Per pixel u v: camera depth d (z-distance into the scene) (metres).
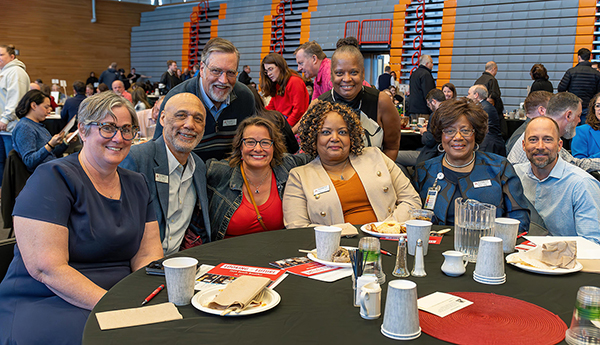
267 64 4.26
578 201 2.17
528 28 9.89
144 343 0.95
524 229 2.12
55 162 1.58
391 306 0.97
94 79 16.19
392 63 11.73
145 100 7.05
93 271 1.61
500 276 1.28
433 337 0.97
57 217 1.50
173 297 1.15
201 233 2.25
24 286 1.53
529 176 2.39
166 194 2.06
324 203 2.19
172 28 16.95
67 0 16.95
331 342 0.95
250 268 1.41
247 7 14.79
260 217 2.23
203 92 2.57
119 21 18.03
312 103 2.94
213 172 2.30
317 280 1.32
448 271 1.35
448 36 10.88
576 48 9.39
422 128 5.22
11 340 1.42
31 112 3.99
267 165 2.33
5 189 3.41
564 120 2.87
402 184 2.36
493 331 0.99
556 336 0.96
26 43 16.38
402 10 11.52
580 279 1.32
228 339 0.97
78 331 1.42
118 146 1.61
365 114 2.77
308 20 13.28
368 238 1.28
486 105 4.71
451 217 2.22
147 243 1.77
